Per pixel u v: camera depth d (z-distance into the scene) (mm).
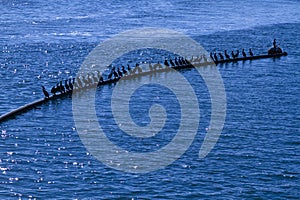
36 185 141375
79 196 137000
